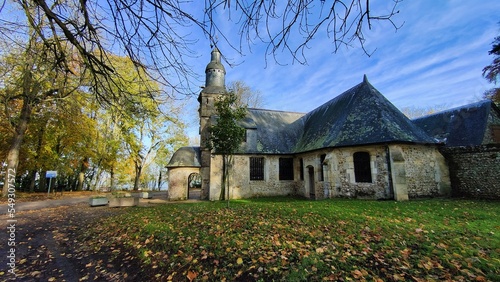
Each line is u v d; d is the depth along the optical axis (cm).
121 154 2903
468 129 1586
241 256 499
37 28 303
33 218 1103
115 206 1473
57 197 2036
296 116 2331
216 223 786
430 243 516
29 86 625
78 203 1675
